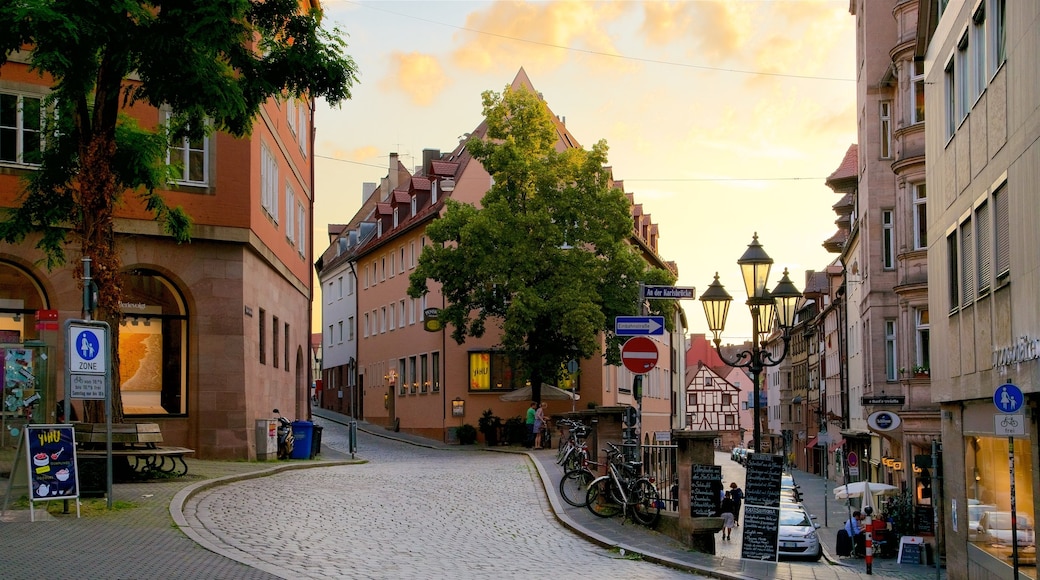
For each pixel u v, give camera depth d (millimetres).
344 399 75875
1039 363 14914
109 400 15688
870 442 51656
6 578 10656
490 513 18875
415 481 24281
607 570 13719
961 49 20094
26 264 25344
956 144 20422
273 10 18906
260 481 22516
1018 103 15898
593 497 18953
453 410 53562
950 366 21219
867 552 26625
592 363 54750
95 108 17891
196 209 27094
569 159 44219
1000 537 17828
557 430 43375
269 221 31703
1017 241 16031
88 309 16344
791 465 101875
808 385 91250
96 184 17828
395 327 63062
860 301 49219
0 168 24766
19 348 16953
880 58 40250
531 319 42750
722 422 143125
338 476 25219
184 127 19562
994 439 18281
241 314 27641
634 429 19375
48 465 14727
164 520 14922
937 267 22422
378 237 68188
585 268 43469
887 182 40188
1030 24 15234
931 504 33500
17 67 25078
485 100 45281
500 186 44750
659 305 44625
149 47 16750
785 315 19031
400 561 13430
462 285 44719
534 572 13234
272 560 12758
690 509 15938
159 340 27047
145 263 26594
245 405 27625
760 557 16078
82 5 15961
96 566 11477
